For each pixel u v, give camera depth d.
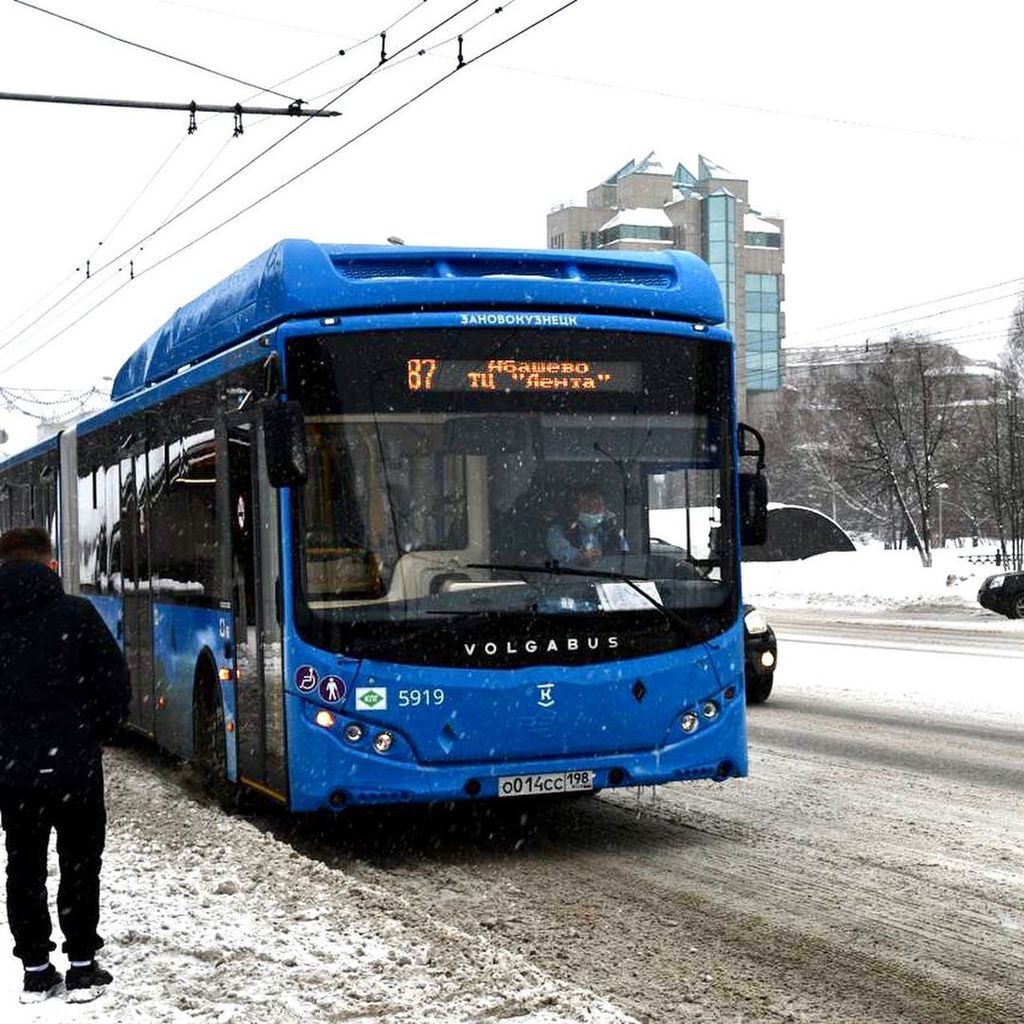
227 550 10.66
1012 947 7.16
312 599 9.20
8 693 6.09
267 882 8.24
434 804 11.45
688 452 9.83
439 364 9.42
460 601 9.27
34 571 6.17
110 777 13.24
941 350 73.94
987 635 29.02
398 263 9.80
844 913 7.86
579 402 9.61
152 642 13.24
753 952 7.16
